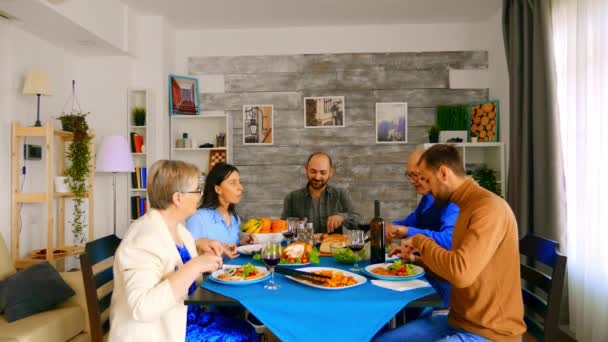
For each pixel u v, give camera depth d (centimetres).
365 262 202
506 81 421
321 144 468
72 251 369
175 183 152
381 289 154
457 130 443
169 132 459
